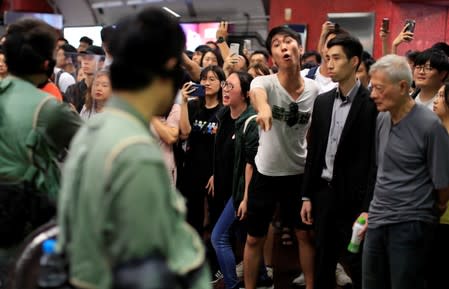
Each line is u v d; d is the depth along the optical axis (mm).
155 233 1160
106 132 1224
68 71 4262
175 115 3498
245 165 3273
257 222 3172
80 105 3621
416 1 8188
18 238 1883
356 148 2797
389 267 2510
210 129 3846
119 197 1155
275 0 9141
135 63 1252
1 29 10508
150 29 1257
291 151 3078
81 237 1229
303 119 3029
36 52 1979
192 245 1367
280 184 3150
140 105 1285
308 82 3062
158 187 1181
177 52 1301
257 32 9867
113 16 11180
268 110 2594
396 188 2424
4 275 1833
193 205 3920
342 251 3006
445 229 2738
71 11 11609
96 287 1221
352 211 2846
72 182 1249
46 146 1932
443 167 2350
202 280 1356
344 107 2842
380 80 2393
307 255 3221
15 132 1905
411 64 3979
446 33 8406
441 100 2811
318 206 2924
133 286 1076
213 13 10203
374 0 8367
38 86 2107
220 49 5105
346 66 2762
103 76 3080
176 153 3846
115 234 1170
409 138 2398
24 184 1892
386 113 2549
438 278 2789
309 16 8898
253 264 3250
